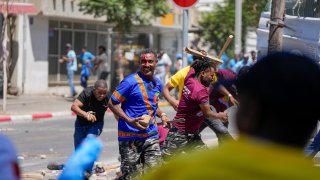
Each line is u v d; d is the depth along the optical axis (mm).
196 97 10266
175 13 42250
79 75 35594
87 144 2934
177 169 2484
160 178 2520
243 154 2438
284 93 2521
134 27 34281
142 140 9516
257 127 2576
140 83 9586
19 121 23609
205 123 11812
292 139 2541
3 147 3320
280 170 2355
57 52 33969
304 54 2662
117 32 30484
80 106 11508
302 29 13594
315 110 2521
